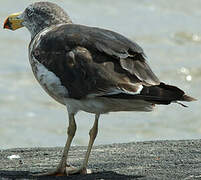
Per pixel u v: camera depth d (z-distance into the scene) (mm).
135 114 21062
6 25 12633
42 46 10992
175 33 29484
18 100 21516
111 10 32000
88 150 11258
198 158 12094
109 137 18953
